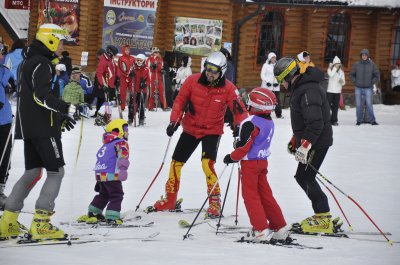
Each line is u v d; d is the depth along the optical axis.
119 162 9.16
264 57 30.53
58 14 28.36
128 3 27.61
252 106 8.55
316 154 9.15
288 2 29.56
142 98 20.78
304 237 8.96
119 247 7.80
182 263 7.09
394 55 33.41
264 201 8.61
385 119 27.78
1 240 8.00
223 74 10.21
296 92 9.01
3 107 10.11
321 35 31.55
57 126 8.12
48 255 7.18
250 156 8.48
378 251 8.23
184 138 10.39
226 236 8.81
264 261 7.38
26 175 8.19
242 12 29.42
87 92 22.19
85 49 28.23
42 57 8.00
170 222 9.64
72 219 9.48
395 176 14.33
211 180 10.15
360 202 11.55
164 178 12.98
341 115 28.58
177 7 28.50
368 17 32.44
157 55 25.59
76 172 13.04
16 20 30.94
